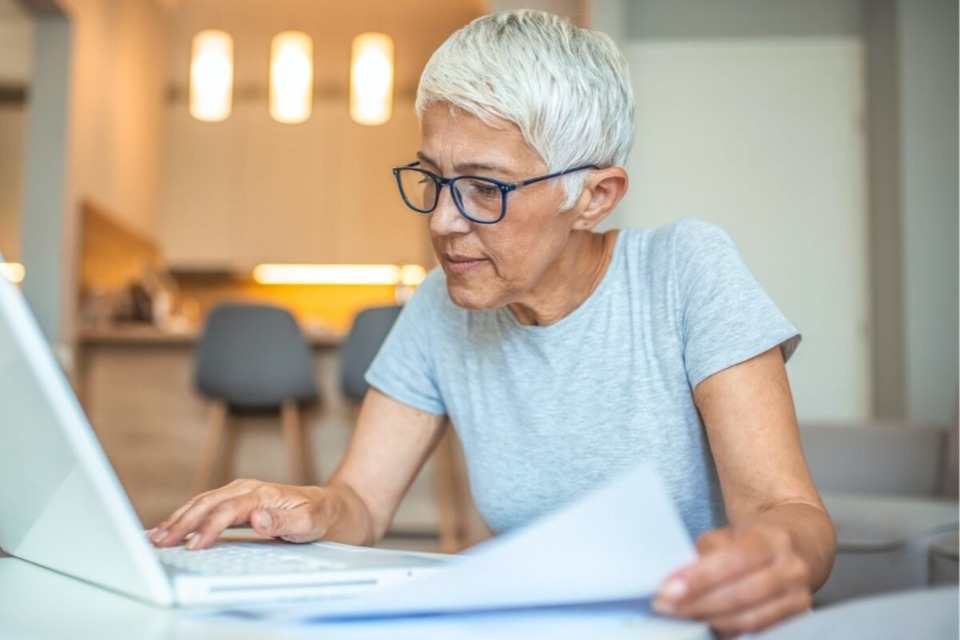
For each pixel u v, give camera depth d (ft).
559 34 3.00
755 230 18.43
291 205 23.27
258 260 23.21
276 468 14.82
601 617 1.82
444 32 23.75
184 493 14.90
